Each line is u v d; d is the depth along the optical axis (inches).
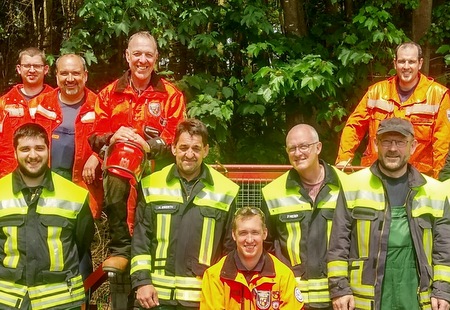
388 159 166.7
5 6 365.1
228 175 204.2
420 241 164.7
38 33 365.7
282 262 173.3
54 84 350.9
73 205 170.9
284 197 177.2
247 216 164.2
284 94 309.3
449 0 368.5
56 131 198.5
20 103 210.1
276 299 165.2
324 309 170.9
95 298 263.1
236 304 164.9
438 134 211.5
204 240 171.5
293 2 348.2
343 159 221.3
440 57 358.0
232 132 348.8
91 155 189.0
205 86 328.5
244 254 163.6
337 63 332.8
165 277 170.7
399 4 339.6
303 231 174.1
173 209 172.2
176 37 318.7
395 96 215.2
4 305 164.9
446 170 211.6
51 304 166.2
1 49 365.7
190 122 173.3
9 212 167.0
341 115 323.9
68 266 169.3
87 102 200.7
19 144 166.6
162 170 177.6
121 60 350.9
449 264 163.2
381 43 321.7
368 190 169.3
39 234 167.3
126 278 177.6
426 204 166.6
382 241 165.2
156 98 187.6
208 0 344.5
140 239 172.1
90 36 320.8
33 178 170.1
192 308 169.6
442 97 211.6
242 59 350.6
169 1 320.8
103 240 292.2
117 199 172.4
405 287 164.1
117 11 303.7
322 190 175.5
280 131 350.9
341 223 169.5
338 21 347.3
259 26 321.7
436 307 160.9
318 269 172.2
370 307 164.6
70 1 364.2
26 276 166.1
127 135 174.4
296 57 335.0
